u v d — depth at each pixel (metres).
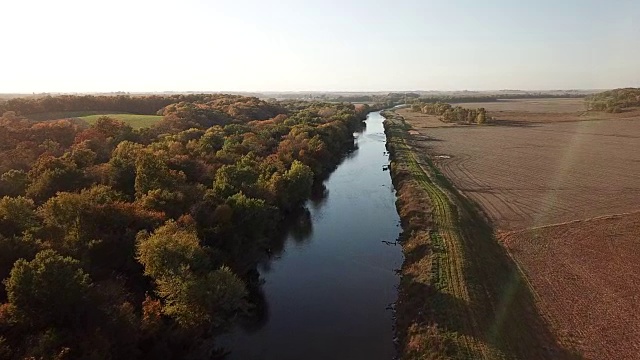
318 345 31.66
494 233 49.91
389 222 58.19
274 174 58.56
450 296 33.62
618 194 64.94
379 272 43.53
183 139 76.75
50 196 43.38
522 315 32.03
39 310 23.84
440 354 27.34
